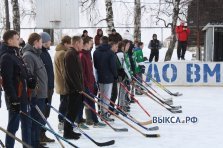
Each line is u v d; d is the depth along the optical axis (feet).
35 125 18.43
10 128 16.69
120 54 27.78
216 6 71.15
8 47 16.28
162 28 67.36
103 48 25.00
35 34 18.26
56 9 53.93
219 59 48.83
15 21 60.49
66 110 22.62
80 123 23.61
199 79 43.88
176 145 20.44
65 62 20.51
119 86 27.99
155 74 44.04
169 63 43.96
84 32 37.19
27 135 17.13
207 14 71.56
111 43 25.68
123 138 21.72
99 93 25.50
